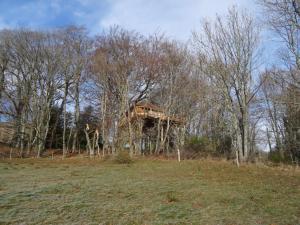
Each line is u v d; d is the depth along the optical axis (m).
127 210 7.04
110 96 29.05
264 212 7.10
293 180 12.28
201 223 6.15
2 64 33.81
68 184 10.47
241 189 10.05
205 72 25.11
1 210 6.77
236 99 24.28
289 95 20.33
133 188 9.89
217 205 7.71
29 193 8.66
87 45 34.88
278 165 20.22
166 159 23.28
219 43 24.06
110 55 28.66
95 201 7.88
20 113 34.47
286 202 8.18
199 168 16.47
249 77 24.11
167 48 29.19
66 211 6.84
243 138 23.42
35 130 33.72
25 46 33.72
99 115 31.97
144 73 28.48
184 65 29.09
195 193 9.19
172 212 6.93
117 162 20.17
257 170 16.17
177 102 29.06
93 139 31.44
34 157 29.23
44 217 6.34
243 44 23.98
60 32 34.62
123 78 27.78
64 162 21.73
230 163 20.41
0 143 35.47
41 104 34.00
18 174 13.66
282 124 31.38
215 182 11.51
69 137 35.41
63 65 34.75
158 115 28.80
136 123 27.89
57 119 37.38
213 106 29.47
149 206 7.46
